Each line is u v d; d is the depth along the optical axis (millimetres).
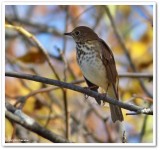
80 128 12516
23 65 13234
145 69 13719
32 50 12312
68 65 13516
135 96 10695
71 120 12695
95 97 9164
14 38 14086
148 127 12578
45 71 13430
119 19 14695
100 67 10570
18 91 12961
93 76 10625
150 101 10719
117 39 13961
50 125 12609
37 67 13375
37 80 9070
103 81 10617
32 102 12742
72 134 12586
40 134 8555
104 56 10578
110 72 10578
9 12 14750
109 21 14703
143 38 14156
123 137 9797
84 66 10703
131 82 13430
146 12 14258
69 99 13438
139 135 12625
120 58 14305
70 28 14805
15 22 14742
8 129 11328
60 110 13000
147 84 13562
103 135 13258
